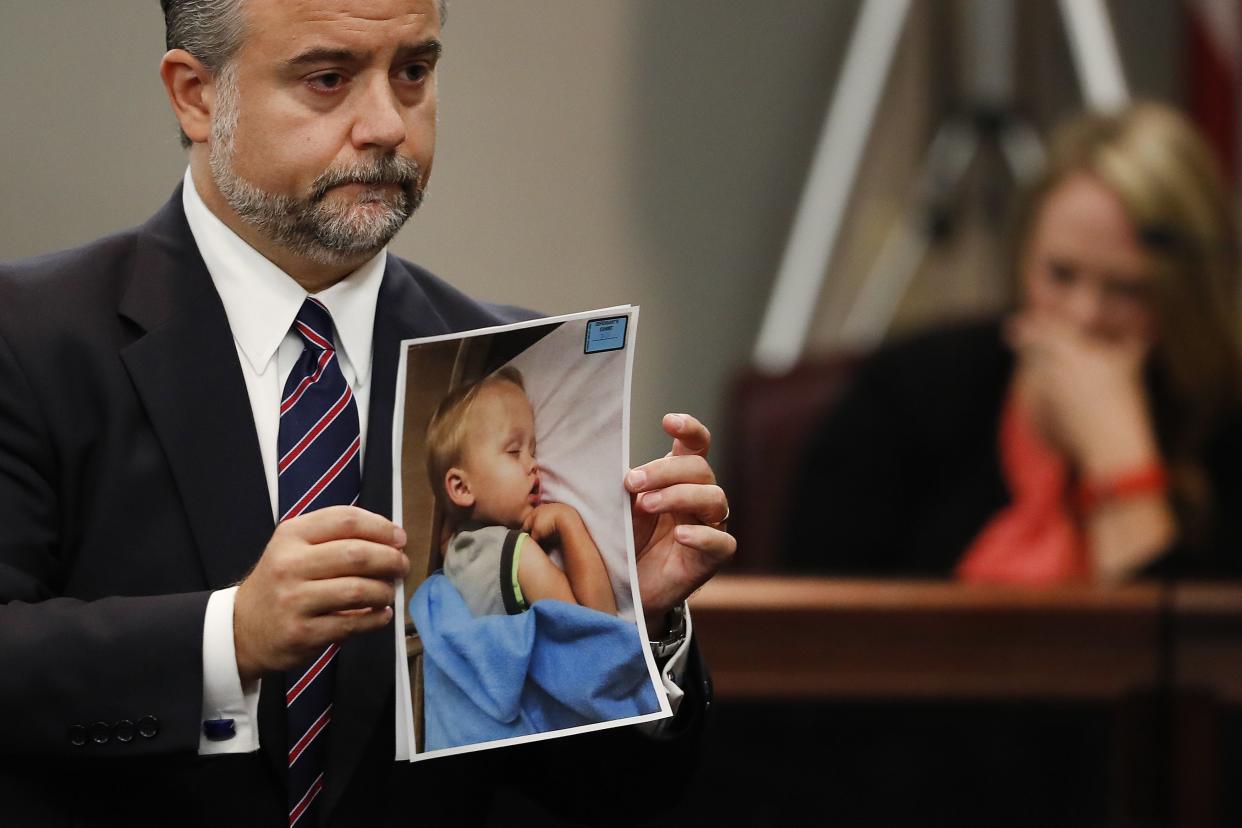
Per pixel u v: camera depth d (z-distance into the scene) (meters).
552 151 14.77
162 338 5.15
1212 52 15.72
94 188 12.86
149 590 4.99
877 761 8.20
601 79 14.88
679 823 8.08
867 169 15.39
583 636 4.89
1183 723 8.34
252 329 5.25
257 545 5.05
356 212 5.03
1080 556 10.80
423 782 5.22
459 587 4.86
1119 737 8.28
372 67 5.01
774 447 11.37
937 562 10.96
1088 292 11.15
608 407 4.92
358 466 5.21
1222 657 8.39
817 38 15.72
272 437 5.22
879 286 14.98
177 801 4.98
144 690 4.70
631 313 4.86
